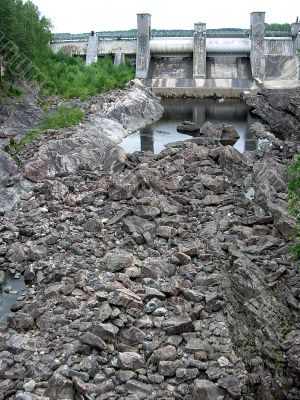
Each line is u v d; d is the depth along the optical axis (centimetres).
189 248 2853
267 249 2802
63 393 1834
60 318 2252
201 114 7862
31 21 7744
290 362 1889
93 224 3156
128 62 10319
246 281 2436
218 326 2198
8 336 2167
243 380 1880
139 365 1955
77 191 3809
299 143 5191
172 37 10581
